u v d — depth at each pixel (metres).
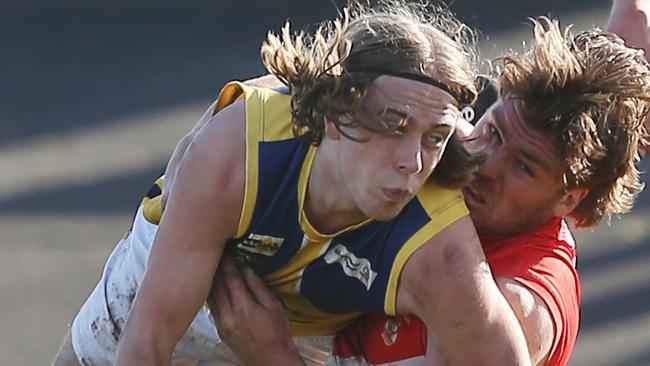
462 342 8.92
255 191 8.94
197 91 30.42
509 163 9.55
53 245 22.88
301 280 9.38
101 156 26.69
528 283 9.62
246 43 33.28
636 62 9.75
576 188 9.71
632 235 22.58
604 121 9.53
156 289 9.20
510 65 9.57
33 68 31.89
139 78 31.22
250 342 9.59
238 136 8.99
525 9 34.19
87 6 35.78
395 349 9.76
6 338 19.91
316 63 8.77
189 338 11.54
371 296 9.19
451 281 8.84
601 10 34.09
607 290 20.67
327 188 8.78
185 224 9.10
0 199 24.64
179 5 35.56
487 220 9.80
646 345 19.12
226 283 9.55
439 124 8.38
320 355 11.28
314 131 8.74
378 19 8.70
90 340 12.21
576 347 19.08
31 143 27.42
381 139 8.36
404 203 8.51
